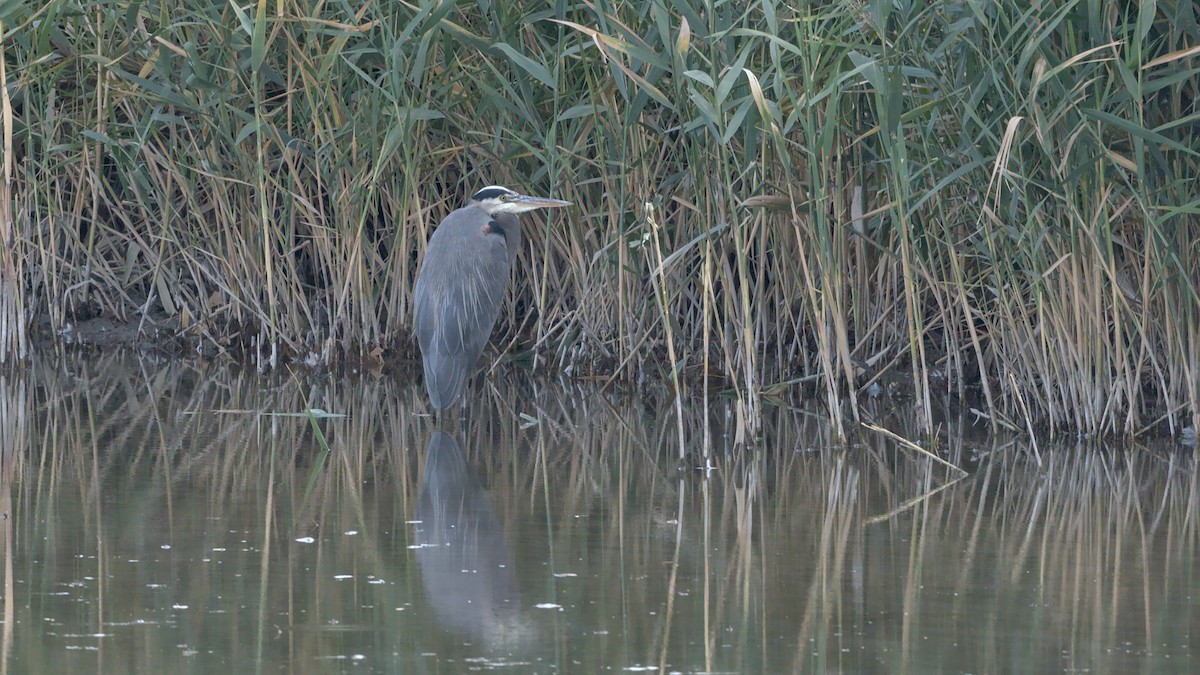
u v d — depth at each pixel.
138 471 10.38
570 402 13.53
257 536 8.64
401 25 13.29
